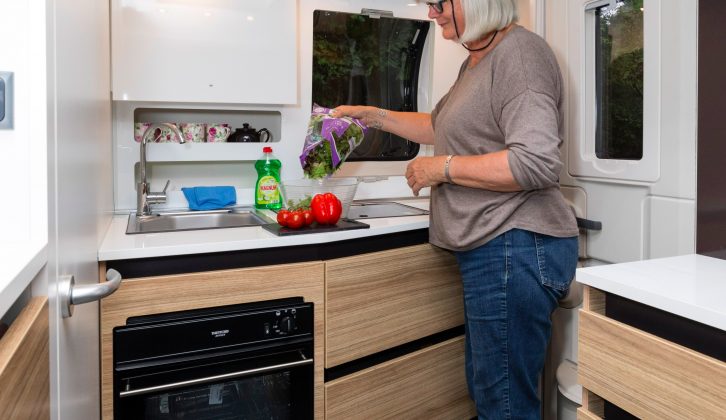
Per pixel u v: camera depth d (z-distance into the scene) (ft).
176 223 6.04
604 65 5.43
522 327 4.72
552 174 4.21
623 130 5.25
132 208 6.15
